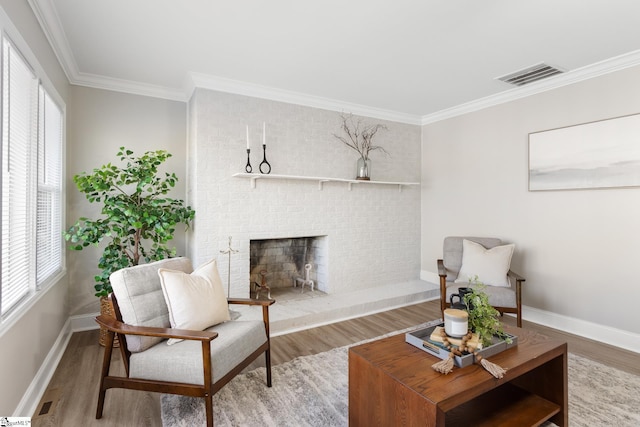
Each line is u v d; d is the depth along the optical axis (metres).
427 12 2.12
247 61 2.84
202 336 1.60
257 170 3.47
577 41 2.49
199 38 2.45
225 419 1.82
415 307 3.88
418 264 4.64
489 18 2.19
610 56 2.73
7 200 1.63
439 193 4.43
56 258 2.69
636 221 2.71
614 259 2.83
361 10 2.10
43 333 2.20
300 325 3.20
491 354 1.64
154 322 1.88
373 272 4.28
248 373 2.32
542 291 3.32
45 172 2.37
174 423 1.79
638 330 2.71
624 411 1.90
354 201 4.12
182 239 3.59
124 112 3.29
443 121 4.36
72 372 2.34
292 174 3.68
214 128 3.24
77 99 3.10
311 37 2.44
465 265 3.35
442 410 1.27
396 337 1.89
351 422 1.68
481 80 3.26
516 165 3.54
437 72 3.07
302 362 2.49
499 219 3.71
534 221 3.39
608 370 2.37
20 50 1.73
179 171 3.54
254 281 4.06
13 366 1.67
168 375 1.68
